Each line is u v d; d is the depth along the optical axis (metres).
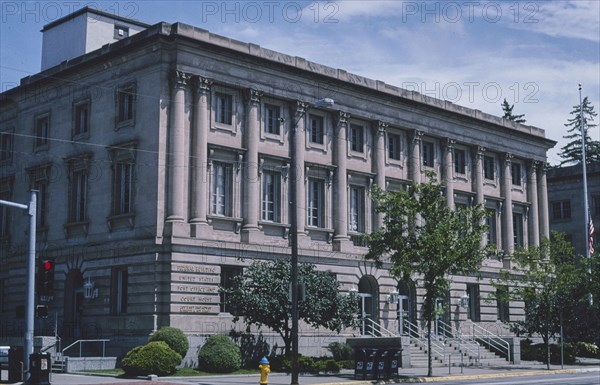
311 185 48.97
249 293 39.62
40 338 37.00
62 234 47.09
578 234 79.75
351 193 51.22
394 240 39.47
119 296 43.25
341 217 49.44
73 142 47.28
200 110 42.81
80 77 47.50
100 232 44.56
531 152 65.56
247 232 44.19
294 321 32.50
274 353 44.19
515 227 64.38
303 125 48.09
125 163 44.12
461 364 44.62
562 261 50.66
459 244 39.06
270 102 46.69
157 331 39.09
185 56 42.62
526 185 65.44
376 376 36.66
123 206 44.00
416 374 40.84
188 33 42.88
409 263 39.59
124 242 42.66
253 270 40.53
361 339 45.91
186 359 40.09
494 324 59.28
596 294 51.62
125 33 53.66
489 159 62.28
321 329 47.00
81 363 38.53
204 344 39.97
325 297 41.03
